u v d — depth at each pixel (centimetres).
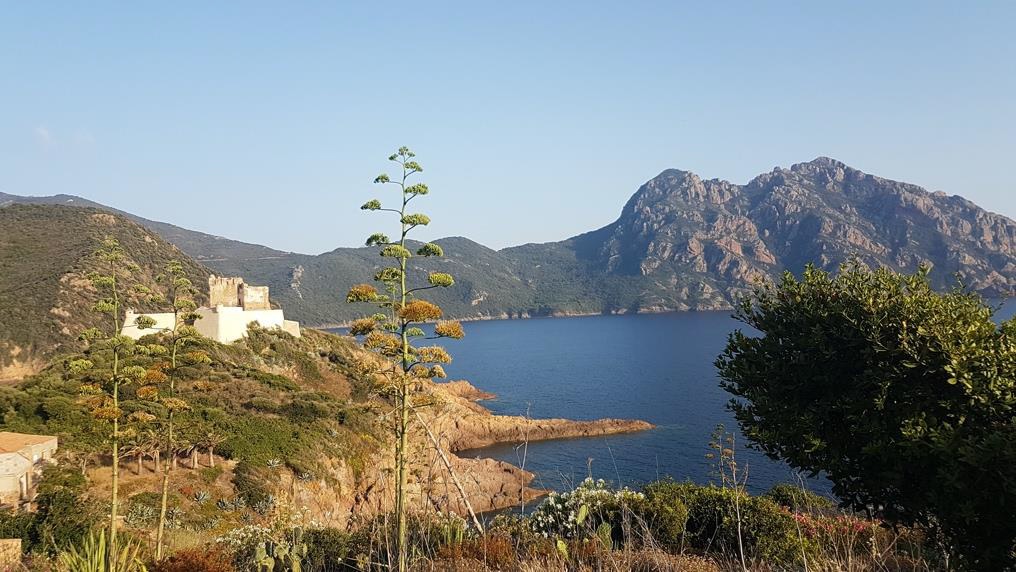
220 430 3656
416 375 938
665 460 5309
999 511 795
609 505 1306
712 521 1295
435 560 941
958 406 859
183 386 4388
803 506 1590
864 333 943
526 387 10681
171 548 1783
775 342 1082
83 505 2127
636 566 877
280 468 3469
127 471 2988
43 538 1786
